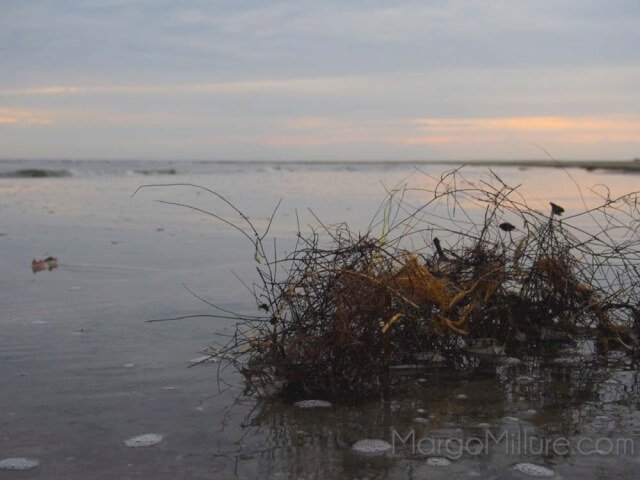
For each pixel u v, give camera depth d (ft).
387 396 10.01
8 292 16.92
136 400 9.61
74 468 7.48
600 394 10.07
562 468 7.61
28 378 10.47
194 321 14.11
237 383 10.44
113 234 28.81
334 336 10.30
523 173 113.60
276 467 7.57
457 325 12.30
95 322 13.98
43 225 32.17
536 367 11.54
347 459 7.80
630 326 13.34
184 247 24.94
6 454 7.81
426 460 7.80
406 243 24.04
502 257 13.33
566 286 13.19
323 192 58.65
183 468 7.51
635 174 95.91
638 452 8.02
